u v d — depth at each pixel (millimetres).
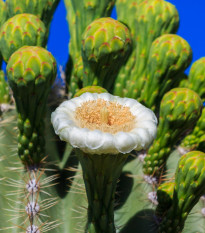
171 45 676
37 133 667
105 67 657
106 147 545
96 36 640
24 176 677
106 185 584
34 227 646
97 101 583
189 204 627
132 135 550
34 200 662
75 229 663
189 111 655
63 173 705
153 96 703
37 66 618
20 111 651
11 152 694
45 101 654
